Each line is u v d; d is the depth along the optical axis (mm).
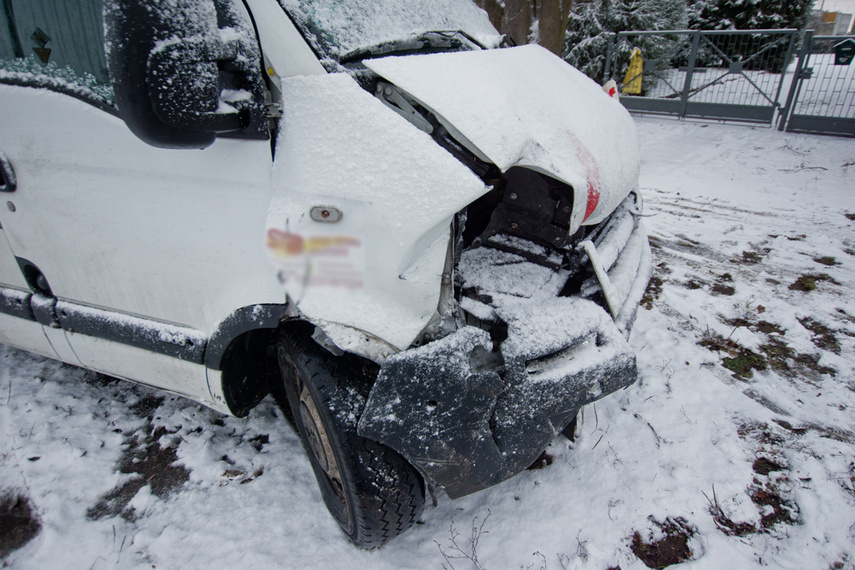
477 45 2363
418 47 2105
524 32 6020
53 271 2234
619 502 2146
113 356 2260
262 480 2320
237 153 1603
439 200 1423
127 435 2576
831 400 2688
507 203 2059
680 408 2654
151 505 2209
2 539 2078
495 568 1916
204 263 1801
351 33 1923
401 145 1456
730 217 5273
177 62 1220
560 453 2406
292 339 1811
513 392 1546
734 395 2740
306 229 1530
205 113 1320
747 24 13109
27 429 2557
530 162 1663
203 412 2719
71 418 2656
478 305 1742
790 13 12914
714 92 9859
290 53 1591
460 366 1483
